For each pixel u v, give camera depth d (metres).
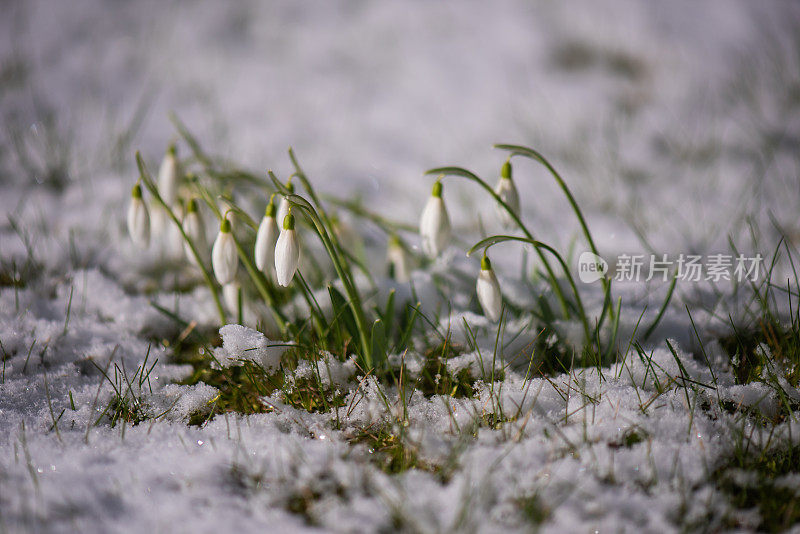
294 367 0.81
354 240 0.88
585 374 0.80
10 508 0.74
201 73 1.37
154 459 0.76
